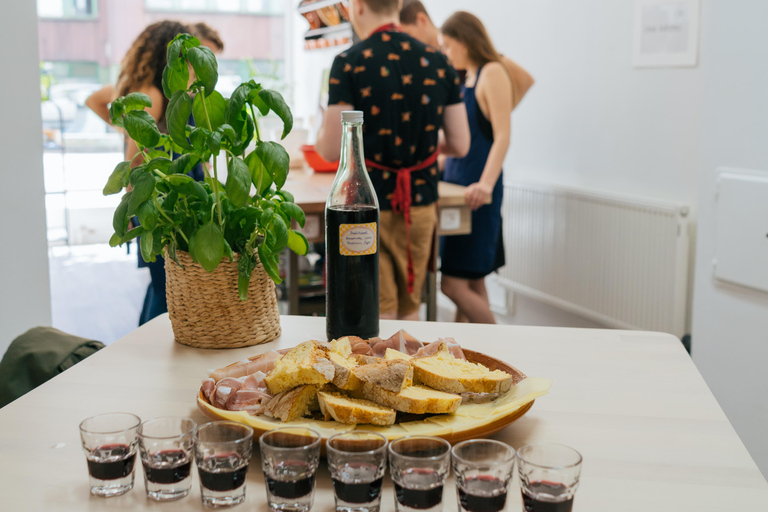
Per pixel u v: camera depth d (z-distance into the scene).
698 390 1.10
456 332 1.38
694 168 3.04
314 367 0.91
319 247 3.31
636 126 3.32
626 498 0.79
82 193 6.57
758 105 2.11
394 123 2.41
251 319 1.29
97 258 6.24
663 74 3.14
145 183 1.14
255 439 0.89
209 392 0.99
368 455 0.73
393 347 1.12
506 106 3.12
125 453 0.80
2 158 2.13
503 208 4.19
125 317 4.71
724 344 2.33
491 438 0.93
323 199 2.85
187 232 1.23
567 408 1.03
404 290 2.61
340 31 4.33
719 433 0.95
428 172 2.55
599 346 1.31
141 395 1.07
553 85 3.85
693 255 3.05
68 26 6.43
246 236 1.25
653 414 1.01
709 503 0.78
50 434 0.95
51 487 0.82
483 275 3.37
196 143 1.14
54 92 6.45
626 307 3.30
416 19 3.35
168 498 0.79
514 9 4.11
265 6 6.95
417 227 2.56
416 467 0.72
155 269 2.55
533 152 4.08
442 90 2.48
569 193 3.60
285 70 7.11
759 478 0.84
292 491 0.75
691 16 2.97
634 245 3.22
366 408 0.88
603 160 3.54
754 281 2.17
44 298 2.31
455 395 0.93
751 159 2.16
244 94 1.16
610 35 3.41
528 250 3.98
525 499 0.73
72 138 6.52
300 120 4.10
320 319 1.50
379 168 2.48
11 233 2.18
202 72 1.13
